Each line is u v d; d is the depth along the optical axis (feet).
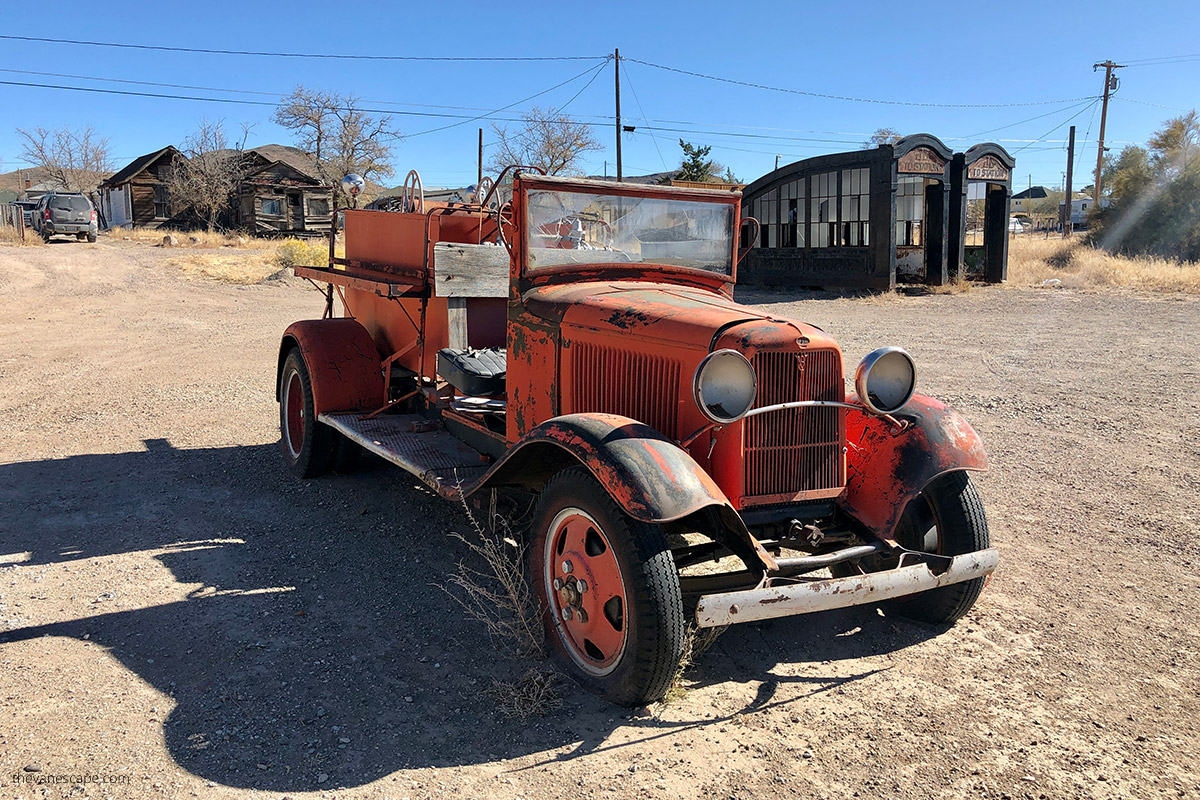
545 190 15.55
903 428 13.55
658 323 13.10
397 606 14.49
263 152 153.38
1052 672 12.67
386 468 22.59
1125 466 22.61
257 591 14.99
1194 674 12.60
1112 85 137.59
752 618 11.00
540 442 12.30
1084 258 82.23
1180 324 48.62
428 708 11.46
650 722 11.30
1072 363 37.37
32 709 11.14
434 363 19.77
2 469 21.99
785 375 12.45
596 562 11.85
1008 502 20.08
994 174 70.23
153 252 92.79
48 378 34.32
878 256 65.62
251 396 31.40
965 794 9.88
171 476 21.65
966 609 13.84
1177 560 16.72
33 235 101.35
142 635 13.28
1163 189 96.63
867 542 13.17
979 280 74.02
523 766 10.26
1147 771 10.33
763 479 12.48
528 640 13.03
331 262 24.81
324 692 11.77
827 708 11.72
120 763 10.05
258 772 9.98
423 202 20.18
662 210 16.53
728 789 9.90
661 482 10.82
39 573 15.55
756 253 76.74
